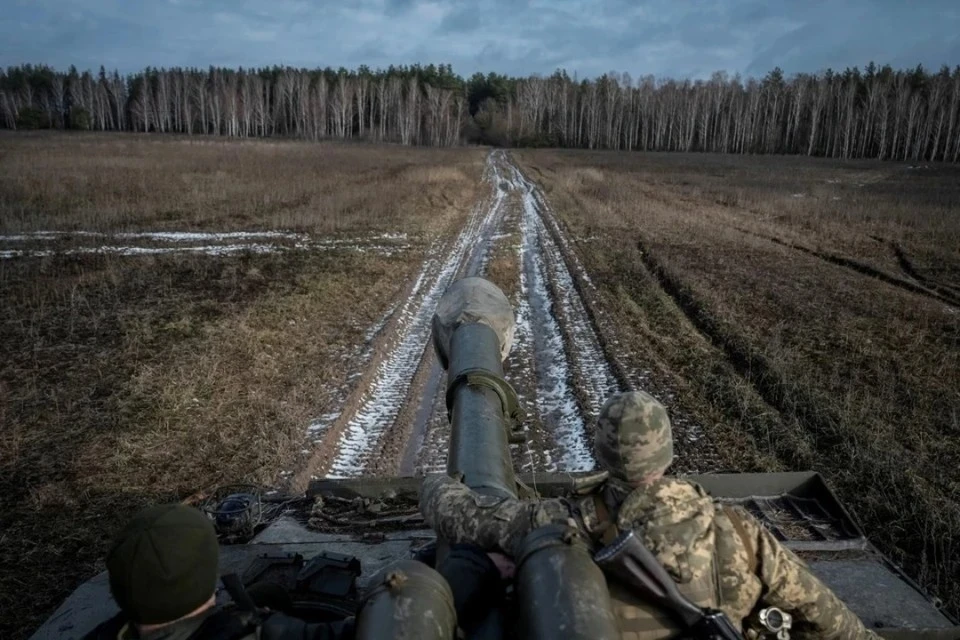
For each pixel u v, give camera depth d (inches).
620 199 1230.9
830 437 330.0
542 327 517.0
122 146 2176.4
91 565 238.4
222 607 83.5
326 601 124.6
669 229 924.0
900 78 3412.9
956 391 380.5
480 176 1801.2
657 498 93.3
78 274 631.2
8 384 388.2
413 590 83.3
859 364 421.7
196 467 304.7
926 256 751.7
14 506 274.1
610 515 95.9
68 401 366.3
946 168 2274.9
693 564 90.4
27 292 565.0
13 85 4352.9
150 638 74.2
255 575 141.9
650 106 3804.1
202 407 362.6
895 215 1010.7
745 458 311.3
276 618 83.0
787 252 775.7
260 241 797.9
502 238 858.8
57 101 4185.5
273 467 303.6
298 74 4311.0
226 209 1001.5
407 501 187.6
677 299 583.5
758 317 516.4
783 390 378.6
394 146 3161.9
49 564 239.0
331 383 399.9
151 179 1268.5
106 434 331.0
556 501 100.7
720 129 3624.5
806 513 177.6
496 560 99.7
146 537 73.0
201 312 515.5
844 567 154.8
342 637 84.4
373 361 434.6
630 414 93.0
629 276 658.2
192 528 75.2
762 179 1738.4
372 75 4948.3
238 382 394.6
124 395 374.3
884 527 256.5
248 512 168.7
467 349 165.5
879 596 144.2
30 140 2426.2
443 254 769.6
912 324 501.7
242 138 3248.0
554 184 1551.4
